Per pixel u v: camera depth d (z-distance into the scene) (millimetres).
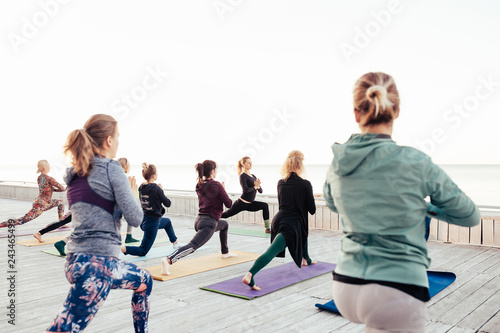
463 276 4387
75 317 1776
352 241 1353
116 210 1938
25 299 3699
